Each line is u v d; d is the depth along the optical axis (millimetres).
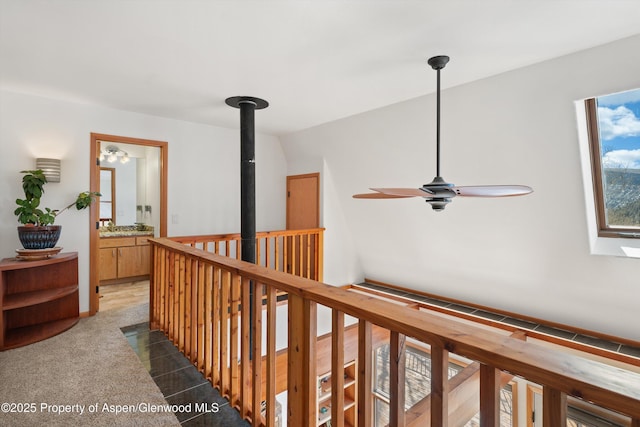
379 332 4180
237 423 1848
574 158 2625
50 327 3230
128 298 4359
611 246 2859
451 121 3123
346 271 5285
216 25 2018
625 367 2936
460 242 3912
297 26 2020
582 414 3139
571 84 2379
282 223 5406
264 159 5156
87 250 3682
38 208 3412
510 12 1844
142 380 2316
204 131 4523
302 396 1389
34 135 3377
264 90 3119
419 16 1894
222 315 2059
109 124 3795
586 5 1775
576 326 3547
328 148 4590
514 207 3172
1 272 2814
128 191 6156
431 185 2119
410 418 2379
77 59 2510
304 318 1365
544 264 3344
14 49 2352
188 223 4402
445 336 871
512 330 3697
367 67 2584
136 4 1813
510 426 3656
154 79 2895
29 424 1875
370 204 4527
